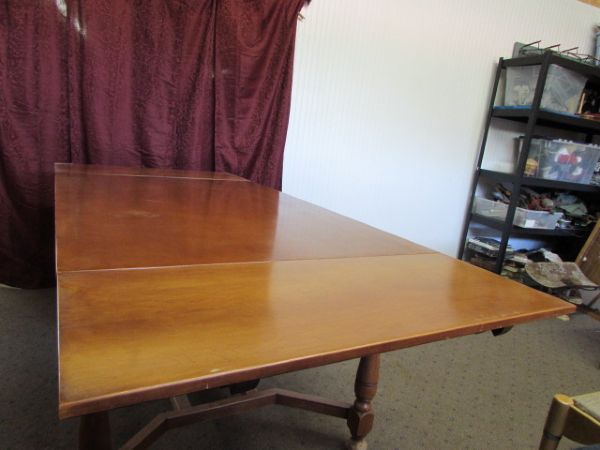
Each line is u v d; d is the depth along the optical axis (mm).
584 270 2645
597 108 3326
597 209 3613
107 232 957
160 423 1157
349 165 2811
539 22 3203
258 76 2297
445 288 837
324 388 1662
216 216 1229
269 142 2443
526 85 2891
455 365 1946
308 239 1100
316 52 2504
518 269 3127
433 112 2980
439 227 3301
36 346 1689
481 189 3367
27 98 1906
